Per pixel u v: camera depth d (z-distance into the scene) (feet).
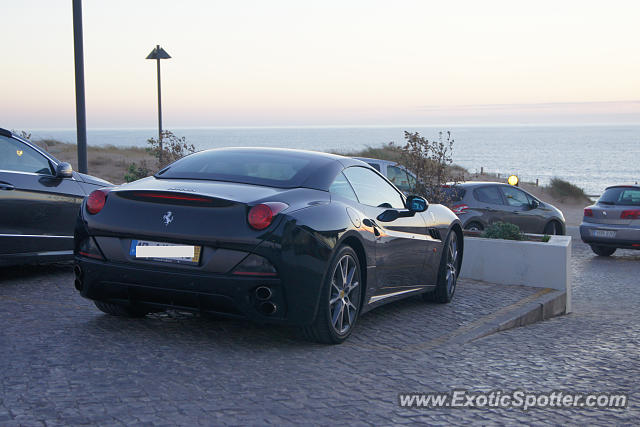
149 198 15.34
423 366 15.21
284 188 16.19
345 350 16.12
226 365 14.21
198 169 17.28
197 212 14.88
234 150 18.65
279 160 17.69
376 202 19.10
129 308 17.81
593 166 542.16
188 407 11.56
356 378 13.89
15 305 19.04
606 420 12.23
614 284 36.06
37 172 23.41
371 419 11.54
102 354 14.52
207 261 14.69
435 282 22.75
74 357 14.20
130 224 15.25
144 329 16.88
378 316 20.63
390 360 15.51
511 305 23.48
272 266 14.64
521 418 12.09
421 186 38.52
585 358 17.13
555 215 49.73
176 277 14.75
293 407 11.89
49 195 23.48
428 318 20.76
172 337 16.26
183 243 14.83
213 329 17.26
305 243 15.03
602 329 21.77
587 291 33.65
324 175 17.21
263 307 14.88
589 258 47.93
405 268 20.11
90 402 11.58
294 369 14.23
